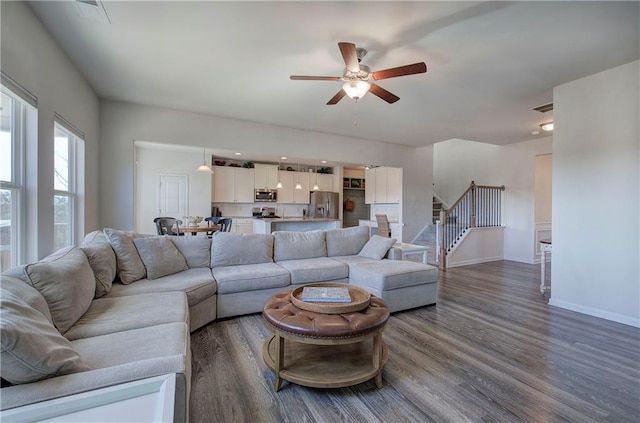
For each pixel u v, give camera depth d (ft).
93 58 9.09
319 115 14.62
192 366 7.09
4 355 3.25
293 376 6.15
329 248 13.78
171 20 7.24
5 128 6.44
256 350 7.89
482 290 13.83
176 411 3.76
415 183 22.25
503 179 22.21
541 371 6.97
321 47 8.43
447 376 6.77
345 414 5.54
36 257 7.04
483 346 8.22
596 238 10.34
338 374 6.26
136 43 8.27
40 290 5.36
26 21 6.57
